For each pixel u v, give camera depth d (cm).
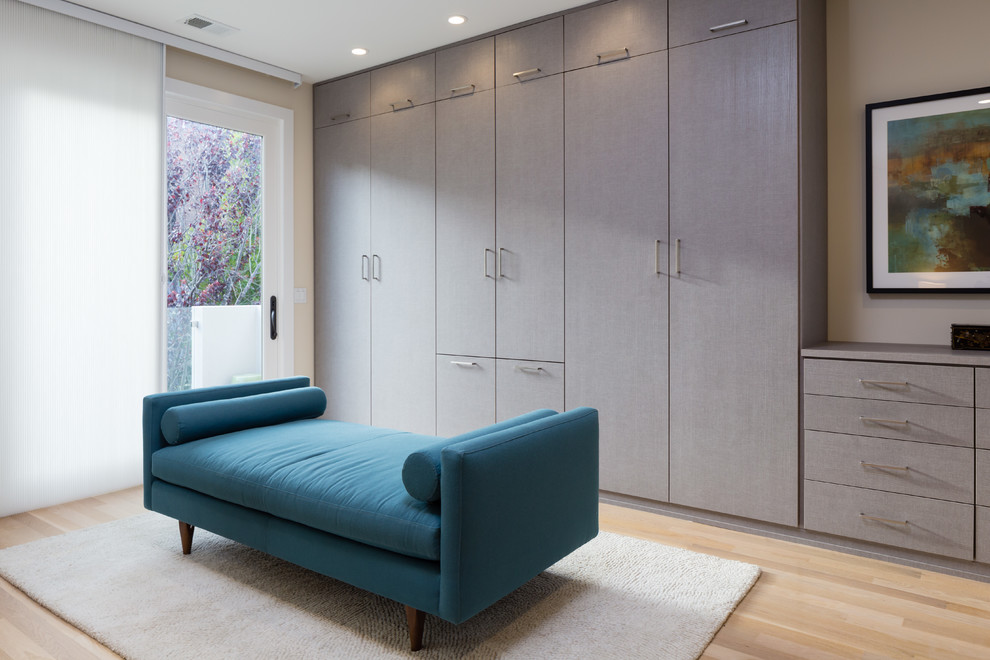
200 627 211
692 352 307
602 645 200
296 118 446
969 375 243
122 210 353
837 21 312
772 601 232
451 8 337
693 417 308
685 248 307
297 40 379
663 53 310
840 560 268
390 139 414
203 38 375
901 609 226
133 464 362
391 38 376
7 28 311
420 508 197
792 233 280
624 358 327
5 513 317
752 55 287
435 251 395
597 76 330
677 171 308
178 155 391
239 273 421
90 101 340
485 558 191
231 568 258
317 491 217
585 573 253
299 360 452
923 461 254
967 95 281
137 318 360
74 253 336
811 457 279
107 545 280
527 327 359
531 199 354
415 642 197
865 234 306
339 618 218
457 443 189
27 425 323
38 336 325
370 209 426
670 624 213
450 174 387
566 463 228
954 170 285
